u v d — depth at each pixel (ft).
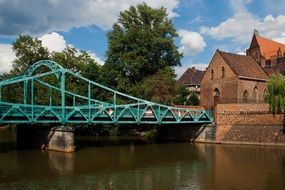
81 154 138.31
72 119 148.36
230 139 172.76
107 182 92.99
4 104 130.21
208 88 214.90
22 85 199.82
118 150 151.02
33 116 135.13
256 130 166.20
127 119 161.58
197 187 88.07
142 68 214.48
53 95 200.75
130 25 218.79
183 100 237.66
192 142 183.32
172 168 111.34
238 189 86.48
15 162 119.14
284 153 138.62
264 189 86.43
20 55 216.13
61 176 99.30
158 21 222.89
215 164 118.01
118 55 216.13
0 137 199.93
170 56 222.48
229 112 175.32
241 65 208.54
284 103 154.40
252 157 130.93
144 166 114.83
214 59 212.23
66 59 225.76
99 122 148.56
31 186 88.84
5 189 86.02
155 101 199.72
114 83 217.56
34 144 157.17
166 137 199.72
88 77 214.48
